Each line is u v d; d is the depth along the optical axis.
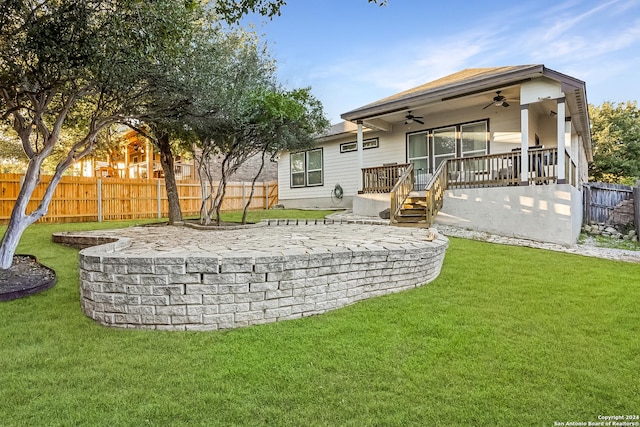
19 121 5.59
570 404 2.34
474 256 6.78
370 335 3.31
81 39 4.46
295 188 17.09
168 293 3.39
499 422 2.16
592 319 3.75
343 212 13.33
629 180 24.48
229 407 2.27
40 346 3.05
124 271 3.45
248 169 25.08
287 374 2.65
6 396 2.34
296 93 9.17
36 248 6.76
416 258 4.70
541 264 6.23
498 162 10.00
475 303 4.20
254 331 3.37
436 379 2.61
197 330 3.39
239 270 3.47
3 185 11.19
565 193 8.52
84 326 3.46
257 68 8.23
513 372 2.71
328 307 3.93
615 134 25.44
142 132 9.77
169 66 5.54
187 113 6.98
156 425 2.10
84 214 12.55
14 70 4.83
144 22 4.39
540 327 3.53
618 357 2.95
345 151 15.23
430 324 3.56
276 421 2.15
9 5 4.20
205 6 6.76
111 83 5.32
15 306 3.94
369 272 4.30
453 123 12.17
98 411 2.21
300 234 6.87
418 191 12.35
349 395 2.41
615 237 9.66
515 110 10.96
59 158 17.92
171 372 2.66
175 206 10.49
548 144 12.36
